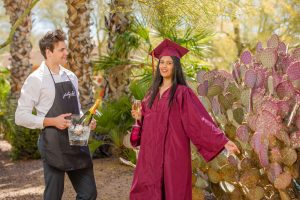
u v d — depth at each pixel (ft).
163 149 11.02
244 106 12.75
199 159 13.08
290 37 41.11
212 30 25.80
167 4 21.56
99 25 59.31
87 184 11.66
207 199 14.83
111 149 24.90
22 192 18.51
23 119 11.02
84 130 11.20
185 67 23.90
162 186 11.16
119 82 25.64
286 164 11.27
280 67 12.50
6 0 33.30
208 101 13.24
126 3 24.71
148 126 11.24
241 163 12.25
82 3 25.26
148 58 24.57
